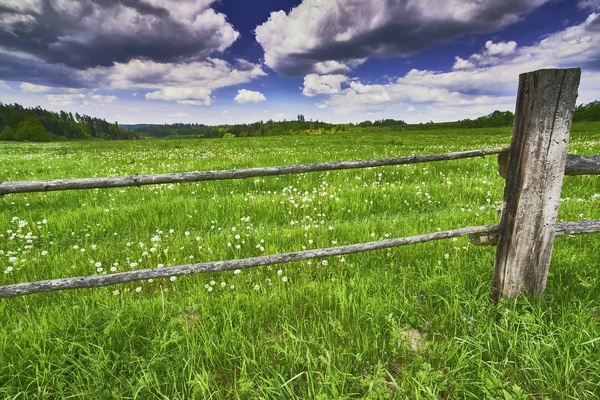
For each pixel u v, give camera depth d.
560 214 4.93
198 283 3.48
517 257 2.68
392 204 6.19
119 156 17.89
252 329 2.68
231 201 6.45
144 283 3.57
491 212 5.30
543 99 2.32
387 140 30.41
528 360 2.23
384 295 3.05
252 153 17.50
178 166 12.03
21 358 2.37
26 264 3.90
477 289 2.93
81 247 4.59
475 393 2.09
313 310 2.97
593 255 3.61
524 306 2.62
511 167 2.59
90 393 2.11
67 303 3.13
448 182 7.13
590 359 2.22
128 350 2.51
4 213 6.15
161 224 5.38
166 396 2.02
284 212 5.84
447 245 4.10
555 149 2.42
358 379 2.16
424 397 2.01
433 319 2.73
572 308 2.74
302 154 14.58
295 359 2.27
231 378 2.29
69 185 2.33
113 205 6.54
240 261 2.65
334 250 2.82
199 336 2.57
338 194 6.82
